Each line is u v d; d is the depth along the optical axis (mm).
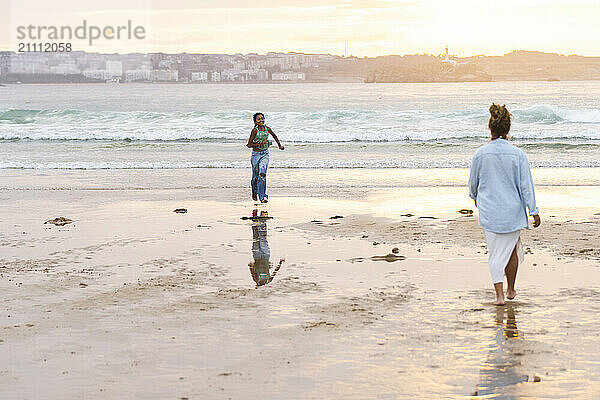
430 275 7121
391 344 4879
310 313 5730
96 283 6891
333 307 5914
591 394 3910
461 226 10047
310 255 8195
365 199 12945
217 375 4277
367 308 5879
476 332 5152
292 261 7879
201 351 4750
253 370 4363
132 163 19031
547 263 7555
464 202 12461
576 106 58812
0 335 5148
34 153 22250
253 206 12289
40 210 11945
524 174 5848
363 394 3955
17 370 4391
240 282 6891
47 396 3951
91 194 13914
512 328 5242
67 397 3934
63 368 4426
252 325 5383
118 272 7391
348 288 6605
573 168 17688
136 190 14469
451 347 4801
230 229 10047
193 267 7605
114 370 4383
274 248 8641
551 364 4422
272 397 3914
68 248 8750
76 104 72750
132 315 5703
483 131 27328
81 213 11609
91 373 4328
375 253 8273
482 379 4176
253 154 12617
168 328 5316
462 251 8328
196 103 72000
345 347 4820
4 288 6688
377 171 17422
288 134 26062
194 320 5535
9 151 22844
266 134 12555
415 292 6426
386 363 4480
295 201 12812
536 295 6246
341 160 19531
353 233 9625
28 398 3922
